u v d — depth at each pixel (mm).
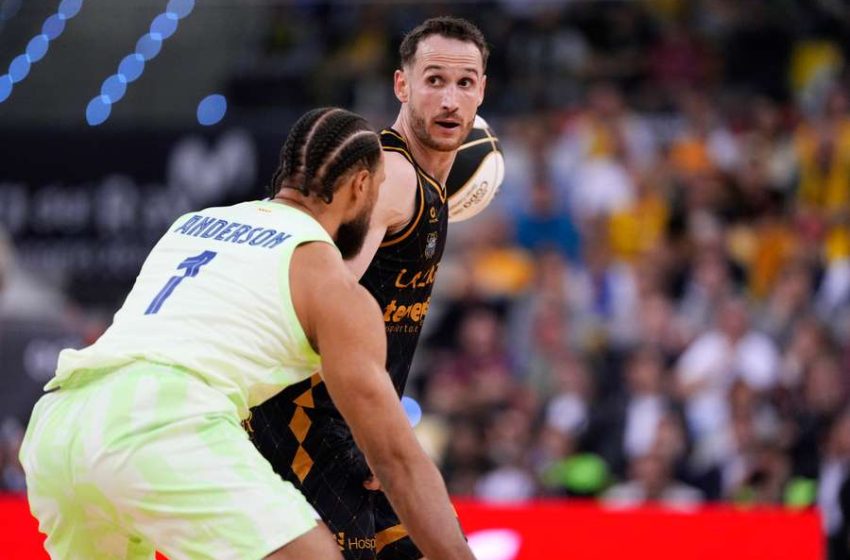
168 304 6055
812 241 18141
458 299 18453
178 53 24250
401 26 23344
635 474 15055
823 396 15438
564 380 16422
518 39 22438
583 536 9898
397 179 6949
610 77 22016
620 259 18938
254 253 6082
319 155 6285
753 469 14594
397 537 7500
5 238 19969
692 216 18781
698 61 21953
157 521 5812
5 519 10109
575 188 19641
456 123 7168
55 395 6180
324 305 5902
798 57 21844
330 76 22891
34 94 24000
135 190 19781
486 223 19531
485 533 10008
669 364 16531
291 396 7125
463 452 16031
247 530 5711
